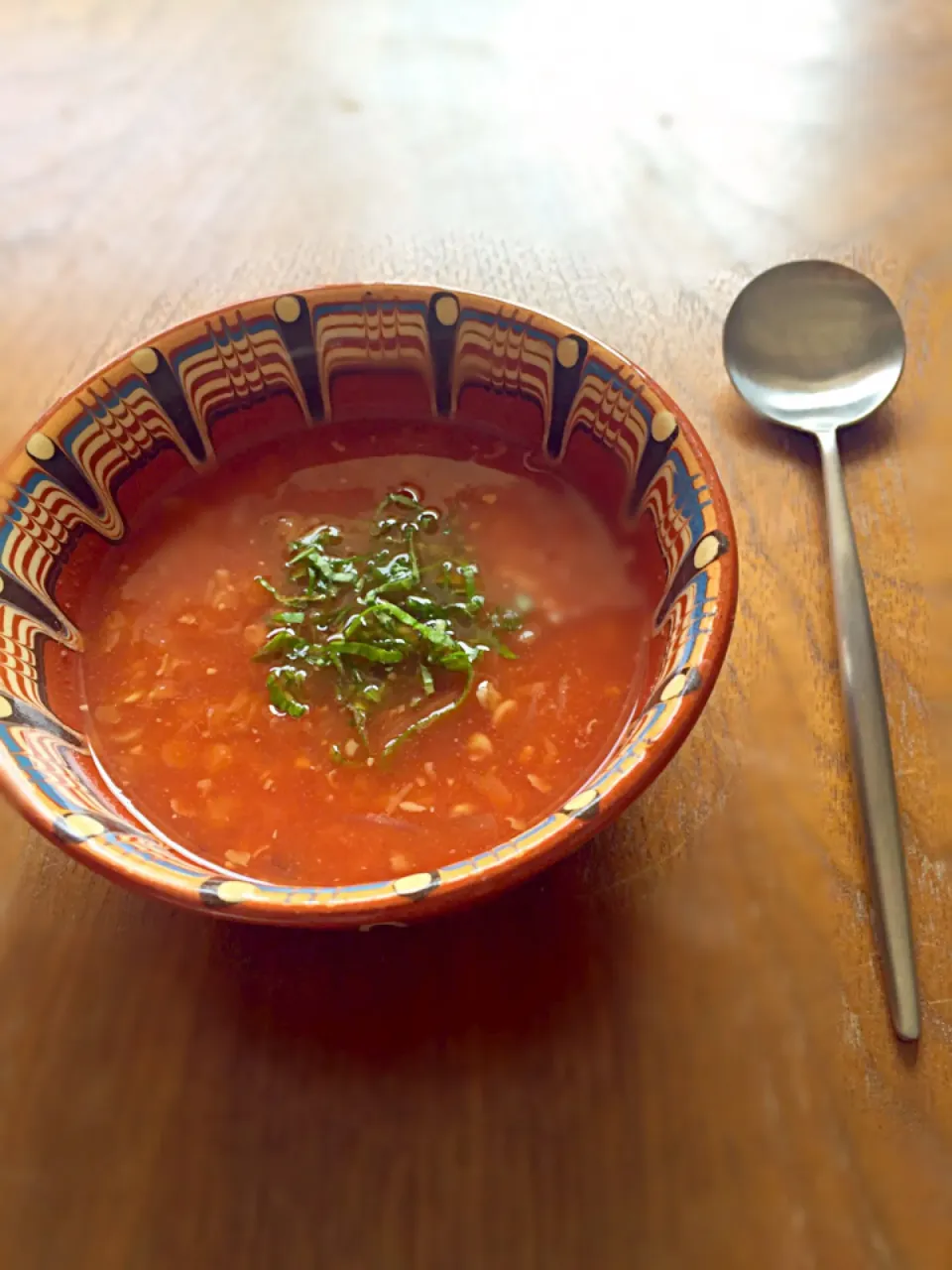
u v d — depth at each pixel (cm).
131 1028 20
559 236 32
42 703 20
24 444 22
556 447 25
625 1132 18
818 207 32
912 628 24
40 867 21
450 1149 18
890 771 21
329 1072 19
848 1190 18
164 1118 19
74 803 18
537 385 24
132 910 21
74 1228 18
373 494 25
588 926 20
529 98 36
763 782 22
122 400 23
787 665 23
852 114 35
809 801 22
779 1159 18
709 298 30
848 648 23
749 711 23
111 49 38
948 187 32
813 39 37
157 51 38
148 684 23
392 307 24
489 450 25
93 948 20
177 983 20
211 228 33
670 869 21
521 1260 17
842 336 28
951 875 21
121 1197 18
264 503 25
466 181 33
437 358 25
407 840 20
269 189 34
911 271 30
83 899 21
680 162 34
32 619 21
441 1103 19
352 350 25
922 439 27
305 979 20
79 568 23
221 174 34
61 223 33
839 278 28
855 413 27
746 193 33
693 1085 19
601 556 24
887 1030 19
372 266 31
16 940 20
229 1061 19
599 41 38
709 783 22
